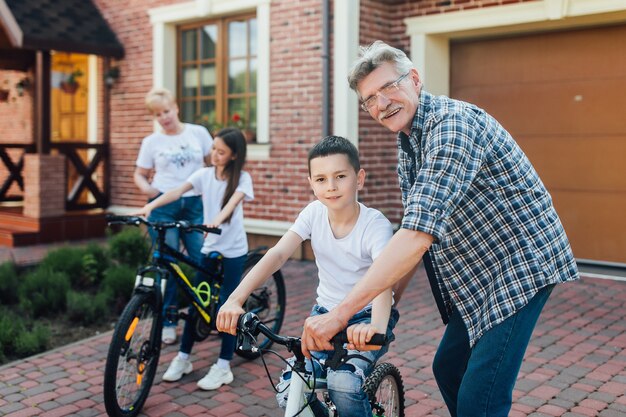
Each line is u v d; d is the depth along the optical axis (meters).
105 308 5.99
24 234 9.65
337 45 8.06
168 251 4.24
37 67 9.93
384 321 2.29
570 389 4.08
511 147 2.36
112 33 10.74
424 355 4.79
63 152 10.40
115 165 10.92
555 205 7.63
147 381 3.94
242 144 4.39
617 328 5.33
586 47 7.29
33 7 10.03
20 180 11.22
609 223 7.28
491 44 7.98
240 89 9.49
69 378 4.50
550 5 6.98
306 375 2.39
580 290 6.55
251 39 9.31
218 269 4.46
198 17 9.64
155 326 3.95
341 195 2.45
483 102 8.09
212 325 4.33
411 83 2.38
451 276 2.48
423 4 8.03
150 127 10.35
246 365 4.63
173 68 10.21
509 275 2.37
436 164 2.14
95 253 7.22
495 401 2.41
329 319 2.01
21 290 6.30
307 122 8.46
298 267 8.06
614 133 7.18
